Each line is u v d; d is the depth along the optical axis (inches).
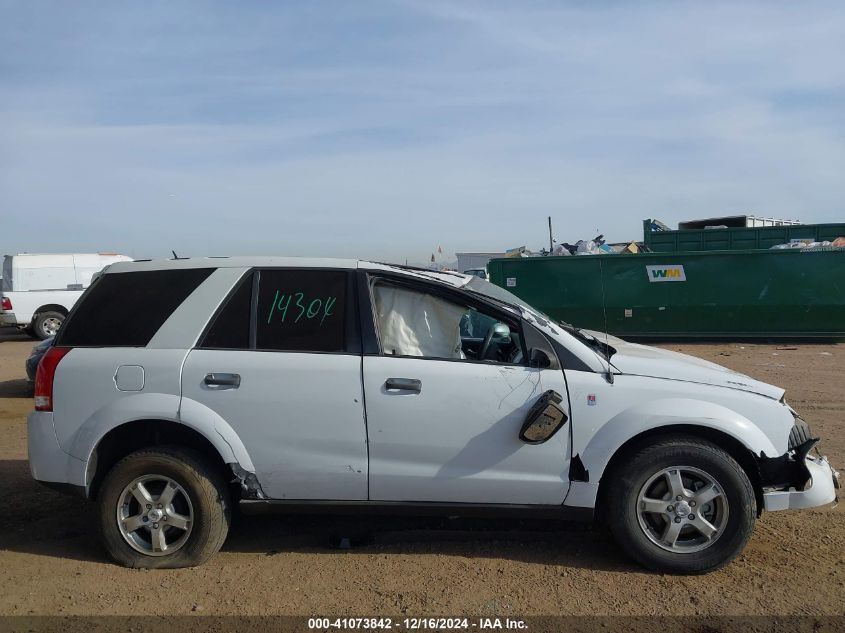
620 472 159.0
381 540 182.4
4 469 246.1
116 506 164.6
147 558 165.3
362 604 148.6
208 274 173.6
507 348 179.2
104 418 163.0
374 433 160.6
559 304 617.0
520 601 149.3
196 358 164.1
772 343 595.5
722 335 596.7
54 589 156.1
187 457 163.5
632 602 148.5
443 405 159.8
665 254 596.4
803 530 185.9
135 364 164.6
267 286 170.7
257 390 161.5
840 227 735.7
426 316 170.1
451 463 160.7
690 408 157.6
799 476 159.8
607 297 607.2
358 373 161.0
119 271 177.6
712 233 767.1
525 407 159.2
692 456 155.9
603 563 167.3
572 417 159.2
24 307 703.1
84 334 171.8
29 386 402.3
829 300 570.3
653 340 620.7
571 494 160.1
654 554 159.2
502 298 177.2
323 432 161.2
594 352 166.4
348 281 170.2
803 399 350.9
